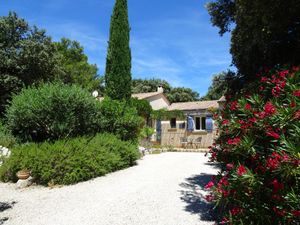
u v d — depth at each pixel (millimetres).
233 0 9992
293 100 3854
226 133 4645
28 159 8586
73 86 10828
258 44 7230
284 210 3451
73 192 7566
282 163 3311
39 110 9781
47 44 25672
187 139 24250
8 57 23500
